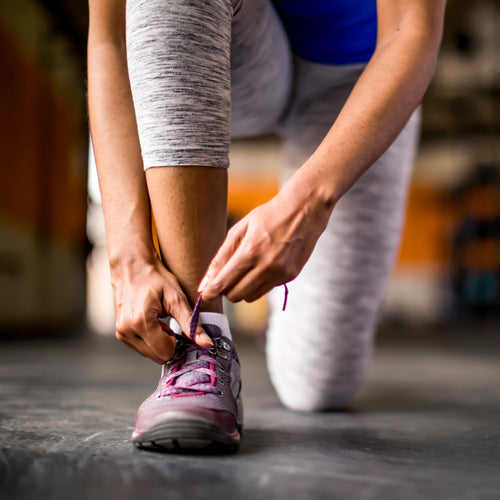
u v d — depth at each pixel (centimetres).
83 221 737
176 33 72
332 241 113
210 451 73
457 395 167
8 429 91
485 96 988
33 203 564
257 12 93
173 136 72
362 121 64
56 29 593
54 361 255
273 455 75
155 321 70
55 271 645
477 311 1009
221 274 62
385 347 426
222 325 79
